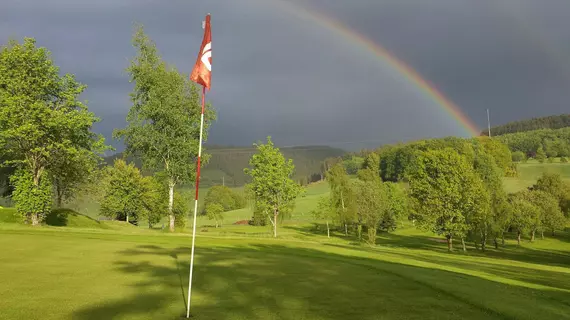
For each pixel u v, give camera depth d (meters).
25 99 41.69
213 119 61.41
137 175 87.00
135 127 55.47
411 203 75.94
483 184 77.94
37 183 45.91
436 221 71.00
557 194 108.12
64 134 45.56
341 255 30.67
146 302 12.96
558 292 20.16
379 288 16.84
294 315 12.31
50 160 47.41
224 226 115.88
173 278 16.89
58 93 46.03
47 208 45.56
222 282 16.62
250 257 24.56
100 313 11.52
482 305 14.91
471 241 87.12
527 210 84.75
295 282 17.25
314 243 44.09
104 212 86.50
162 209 82.25
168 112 54.97
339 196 93.50
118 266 18.98
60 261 19.36
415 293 16.23
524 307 15.16
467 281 20.02
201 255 24.22
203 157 60.38
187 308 12.02
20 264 18.09
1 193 54.50
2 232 32.06
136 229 61.56
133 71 56.72
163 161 58.66
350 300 14.55
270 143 65.62
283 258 24.89
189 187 66.81
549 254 71.00
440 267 27.86
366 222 86.00
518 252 73.00
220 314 12.06
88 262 19.55
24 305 11.83
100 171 57.28
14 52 42.16
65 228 40.66
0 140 41.78
